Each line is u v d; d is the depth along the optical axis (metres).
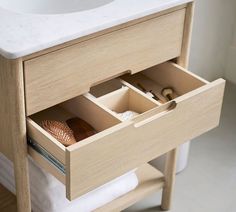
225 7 2.37
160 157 1.96
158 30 1.52
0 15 1.37
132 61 1.51
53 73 1.34
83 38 1.35
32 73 1.30
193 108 1.50
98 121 1.48
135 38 1.47
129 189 1.75
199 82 1.58
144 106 1.54
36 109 1.36
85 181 1.34
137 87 1.68
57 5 1.69
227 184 2.04
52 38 1.28
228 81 2.60
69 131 1.45
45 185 1.57
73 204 1.63
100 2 1.63
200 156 2.17
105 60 1.44
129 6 1.44
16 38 1.28
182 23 1.57
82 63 1.39
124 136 1.36
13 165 1.52
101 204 1.69
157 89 1.68
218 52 2.50
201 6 2.27
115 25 1.39
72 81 1.40
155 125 1.43
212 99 1.53
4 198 1.72
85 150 1.28
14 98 1.31
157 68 1.68
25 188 1.47
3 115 1.40
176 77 1.64
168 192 1.87
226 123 2.34
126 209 1.92
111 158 1.37
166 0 1.48
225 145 2.23
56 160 1.33
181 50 1.63
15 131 1.36
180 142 1.54
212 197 1.98
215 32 2.41
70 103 1.55
